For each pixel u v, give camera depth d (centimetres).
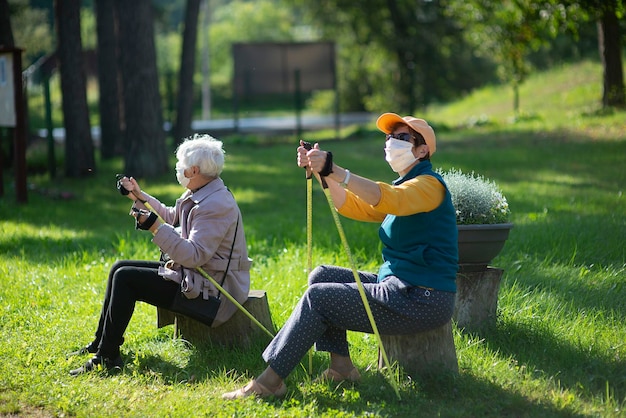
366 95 5781
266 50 3444
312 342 592
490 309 723
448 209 590
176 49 8356
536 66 4581
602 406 567
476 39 3009
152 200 709
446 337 624
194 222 655
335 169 557
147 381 642
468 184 720
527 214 1266
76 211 1612
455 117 3738
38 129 3909
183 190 1816
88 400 598
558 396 578
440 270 584
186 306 661
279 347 592
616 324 729
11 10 3922
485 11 2817
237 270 683
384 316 585
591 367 633
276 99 7075
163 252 654
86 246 1171
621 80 2859
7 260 1064
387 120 609
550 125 2722
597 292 821
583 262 947
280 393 599
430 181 578
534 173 1798
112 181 2058
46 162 2300
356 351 702
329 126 4053
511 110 3541
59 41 2108
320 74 3425
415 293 580
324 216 1431
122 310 656
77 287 925
